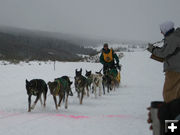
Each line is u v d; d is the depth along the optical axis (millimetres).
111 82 12266
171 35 3740
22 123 5824
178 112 2518
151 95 10664
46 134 4930
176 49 3826
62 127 5453
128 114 6867
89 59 32750
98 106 8289
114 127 5422
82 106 8328
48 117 6496
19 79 14312
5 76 15023
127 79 17594
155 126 2771
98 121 5996
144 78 18062
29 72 17172
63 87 7875
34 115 6777
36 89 7352
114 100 9523
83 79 9023
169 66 3980
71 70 19859
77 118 6363
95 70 21312
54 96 7629
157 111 2730
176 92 3949
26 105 8359
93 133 4984
